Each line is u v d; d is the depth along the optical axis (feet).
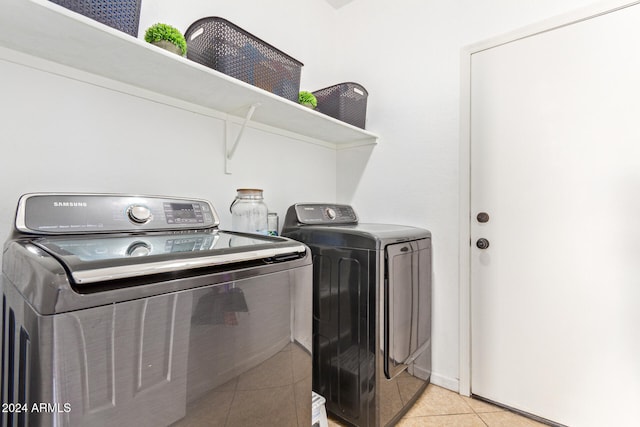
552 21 4.87
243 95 4.44
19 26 2.78
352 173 7.41
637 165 4.25
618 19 4.37
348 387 4.68
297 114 5.28
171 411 2.14
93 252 2.27
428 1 6.24
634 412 4.25
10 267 2.32
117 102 3.98
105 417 1.84
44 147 3.42
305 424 3.23
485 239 5.48
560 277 4.81
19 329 1.94
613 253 4.41
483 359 5.50
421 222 6.26
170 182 4.52
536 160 5.02
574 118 4.70
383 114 6.89
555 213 4.85
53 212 2.92
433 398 5.54
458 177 5.79
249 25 5.79
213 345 2.38
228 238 3.43
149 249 2.51
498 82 5.38
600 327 4.50
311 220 5.74
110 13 3.02
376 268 4.36
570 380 4.72
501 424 4.87
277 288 2.91
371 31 7.16
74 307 1.73
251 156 5.67
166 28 3.54
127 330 1.93
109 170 3.92
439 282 5.98
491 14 5.48
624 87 4.33
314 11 7.31
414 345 5.29
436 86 6.10
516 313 5.19
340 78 7.74
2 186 3.17
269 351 2.83
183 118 4.67
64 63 3.50
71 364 1.72
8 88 3.19
